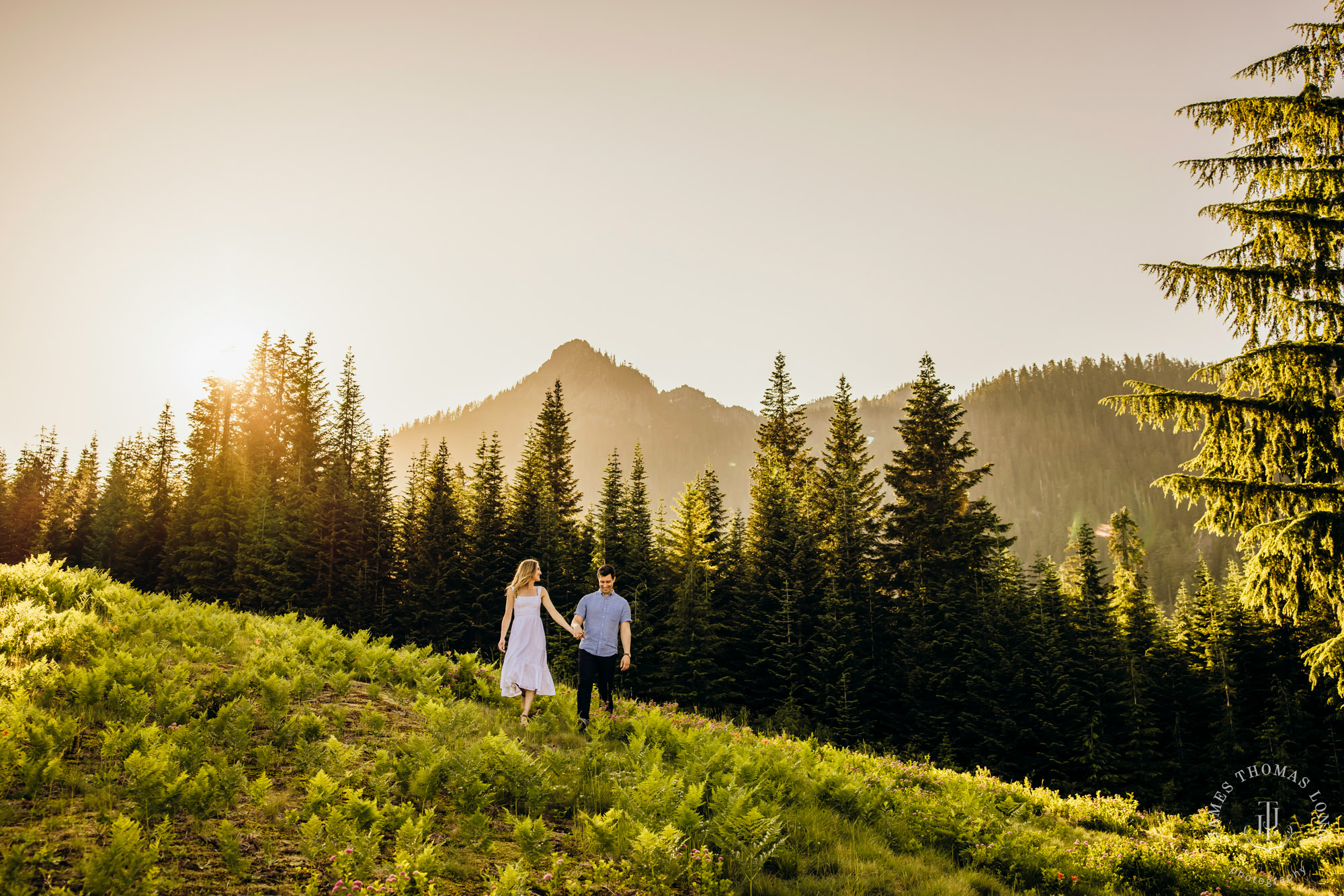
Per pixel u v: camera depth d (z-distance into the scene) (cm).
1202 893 725
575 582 4269
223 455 5378
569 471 5712
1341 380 1023
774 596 3791
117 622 866
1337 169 1086
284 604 4222
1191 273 1111
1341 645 1015
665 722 894
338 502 4647
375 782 529
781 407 5297
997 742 3125
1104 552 14975
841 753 1077
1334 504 998
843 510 3966
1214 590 4172
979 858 678
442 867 419
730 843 530
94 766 498
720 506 4825
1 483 7200
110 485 6262
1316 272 1064
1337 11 1109
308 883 379
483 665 1088
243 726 580
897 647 3562
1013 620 3597
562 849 509
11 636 699
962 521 3891
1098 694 3338
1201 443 1128
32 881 342
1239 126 1146
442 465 4719
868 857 616
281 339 5875
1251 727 3441
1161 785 3253
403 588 4534
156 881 346
